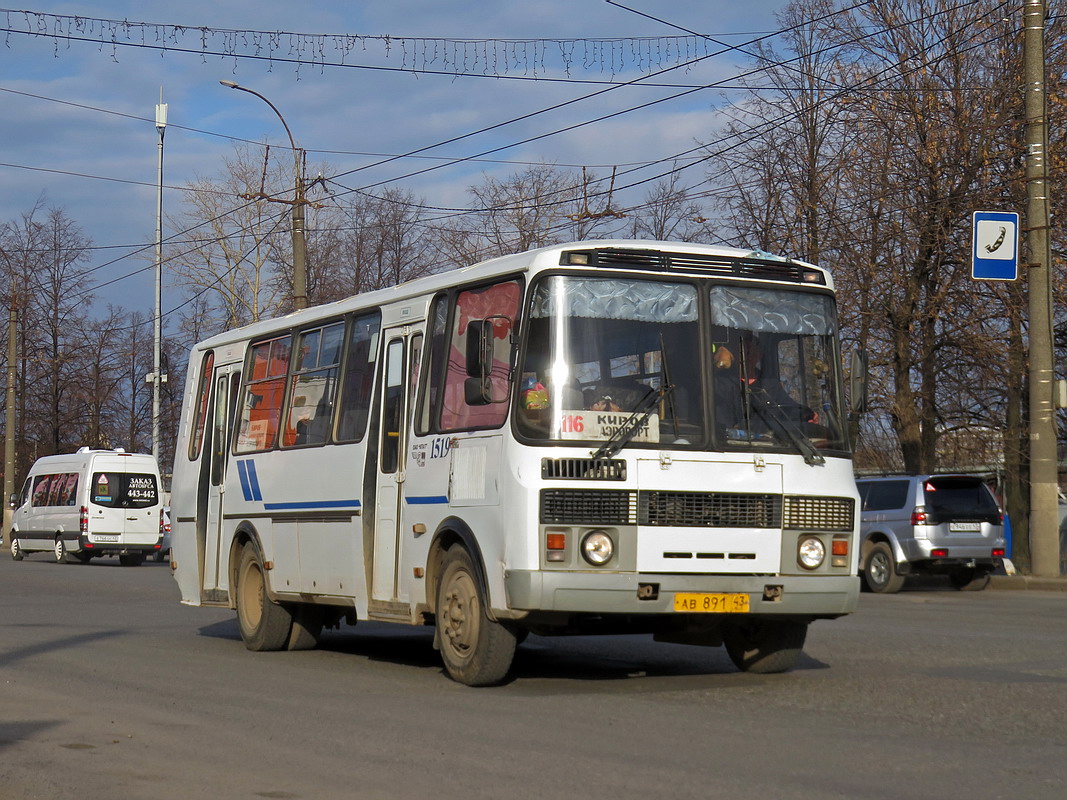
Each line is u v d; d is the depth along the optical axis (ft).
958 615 64.08
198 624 61.36
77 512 135.74
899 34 109.70
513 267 36.88
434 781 24.63
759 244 120.26
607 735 29.27
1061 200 99.91
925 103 106.01
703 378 36.22
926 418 108.78
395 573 41.29
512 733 29.63
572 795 23.36
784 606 36.04
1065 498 122.11
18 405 213.05
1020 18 104.32
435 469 39.01
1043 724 30.73
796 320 37.91
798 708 33.19
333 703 34.63
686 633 40.04
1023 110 101.50
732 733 29.50
